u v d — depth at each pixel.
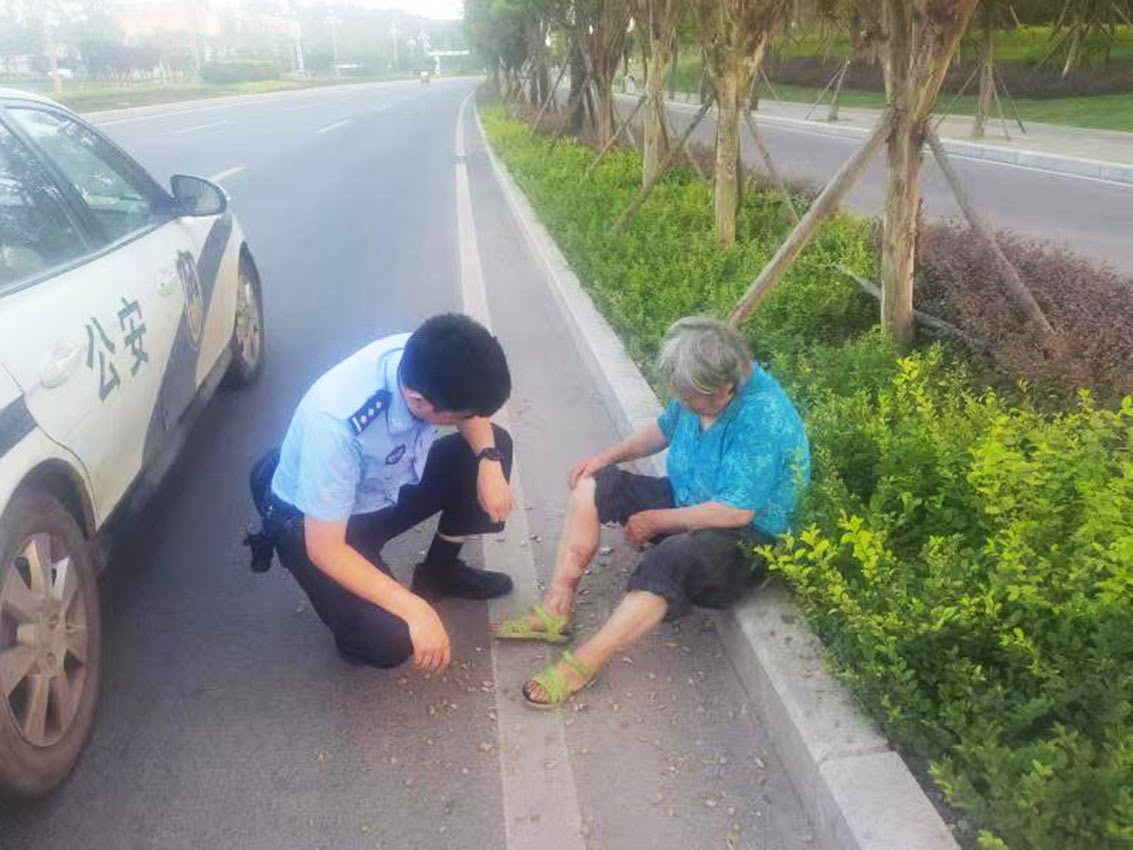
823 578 2.85
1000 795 2.13
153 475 3.57
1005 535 2.84
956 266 5.84
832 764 2.50
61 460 2.70
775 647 2.95
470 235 10.81
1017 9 6.95
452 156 19.88
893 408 4.04
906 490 3.30
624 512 3.48
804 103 35.31
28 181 3.34
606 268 7.05
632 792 2.71
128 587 3.68
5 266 2.90
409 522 3.39
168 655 3.28
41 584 2.57
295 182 15.53
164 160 18.30
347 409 2.69
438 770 2.79
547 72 28.11
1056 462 2.97
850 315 5.88
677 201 9.74
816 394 4.48
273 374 5.96
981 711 2.45
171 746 2.87
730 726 2.95
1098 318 4.96
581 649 3.04
